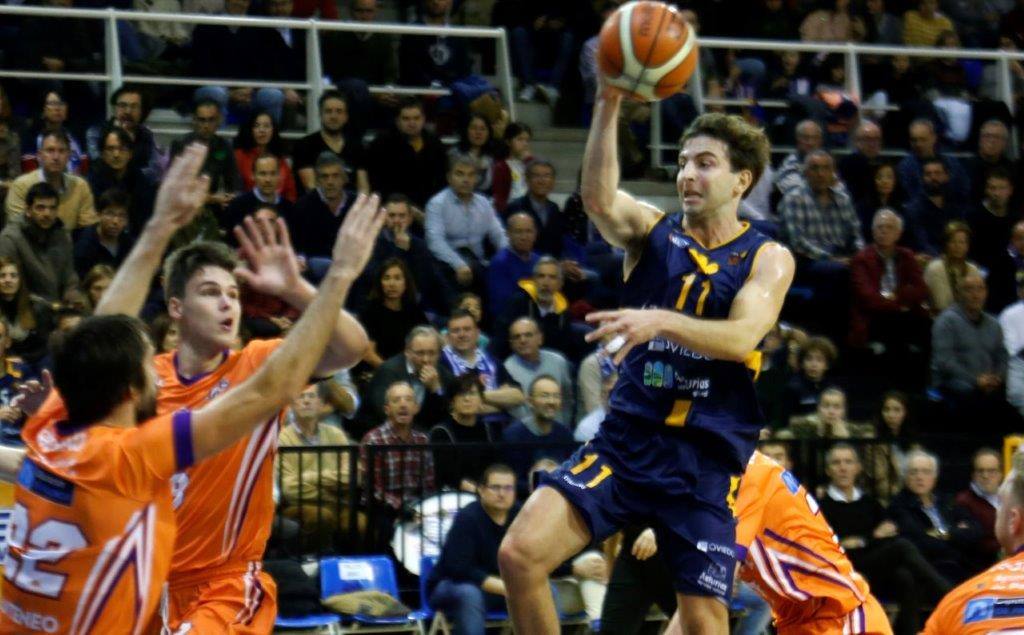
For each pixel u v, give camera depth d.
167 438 8.22
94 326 8.38
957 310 24.14
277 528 17.80
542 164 24.78
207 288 10.16
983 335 24.09
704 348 9.97
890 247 25.19
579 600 17.84
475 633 16.52
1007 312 24.42
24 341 19.75
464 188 24.02
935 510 19.42
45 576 8.39
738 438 10.95
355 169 24.98
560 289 23.23
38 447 8.50
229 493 10.10
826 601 12.83
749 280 10.73
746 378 10.91
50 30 25.73
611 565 17.73
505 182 25.92
